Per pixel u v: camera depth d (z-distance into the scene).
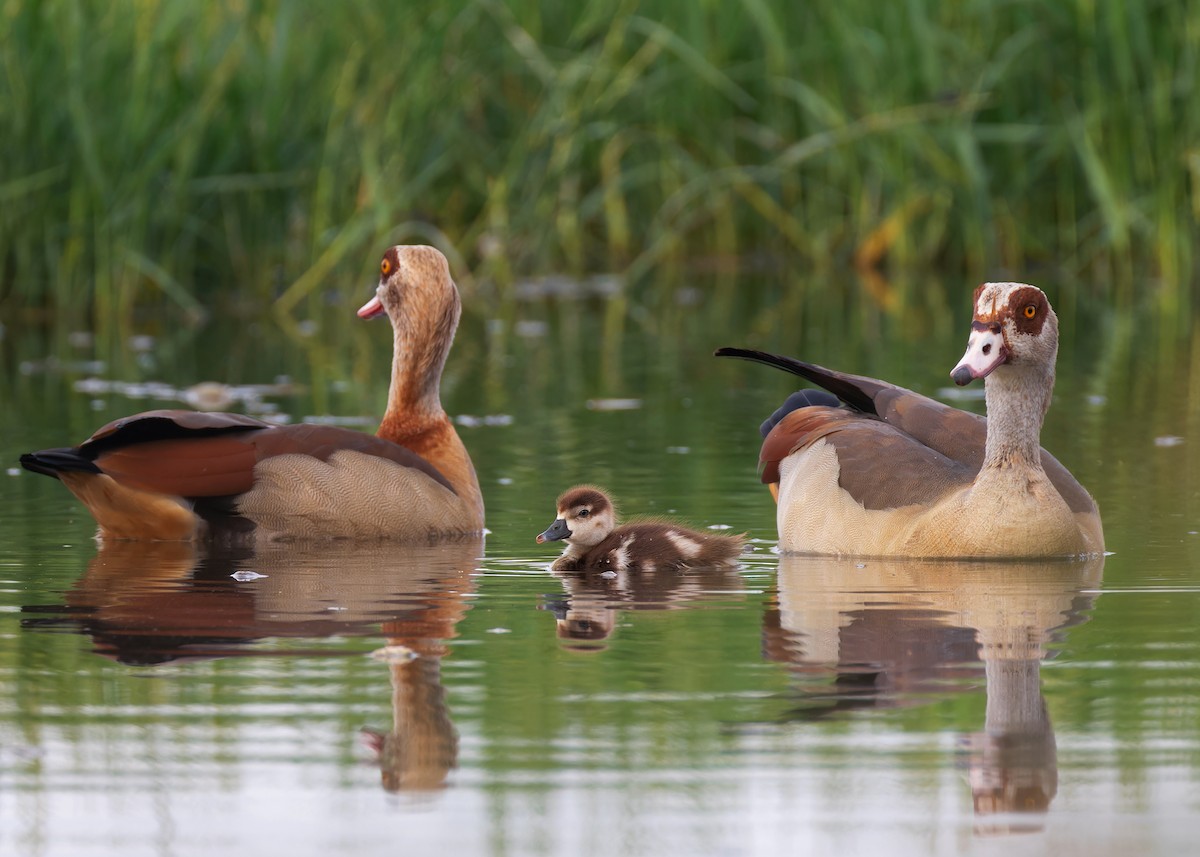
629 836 7.45
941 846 7.36
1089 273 31.84
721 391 21.11
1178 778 8.01
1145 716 8.74
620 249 32.59
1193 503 14.19
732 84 31.34
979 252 31.72
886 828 7.52
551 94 30.38
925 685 9.25
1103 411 19.00
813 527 12.81
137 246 26.52
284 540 13.22
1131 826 7.53
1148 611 10.74
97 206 26.28
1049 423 18.25
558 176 31.12
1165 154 29.84
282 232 28.62
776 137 31.78
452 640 10.22
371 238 29.73
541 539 12.26
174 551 12.94
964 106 30.64
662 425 18.53
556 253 33.09
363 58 28.72
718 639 10.20
